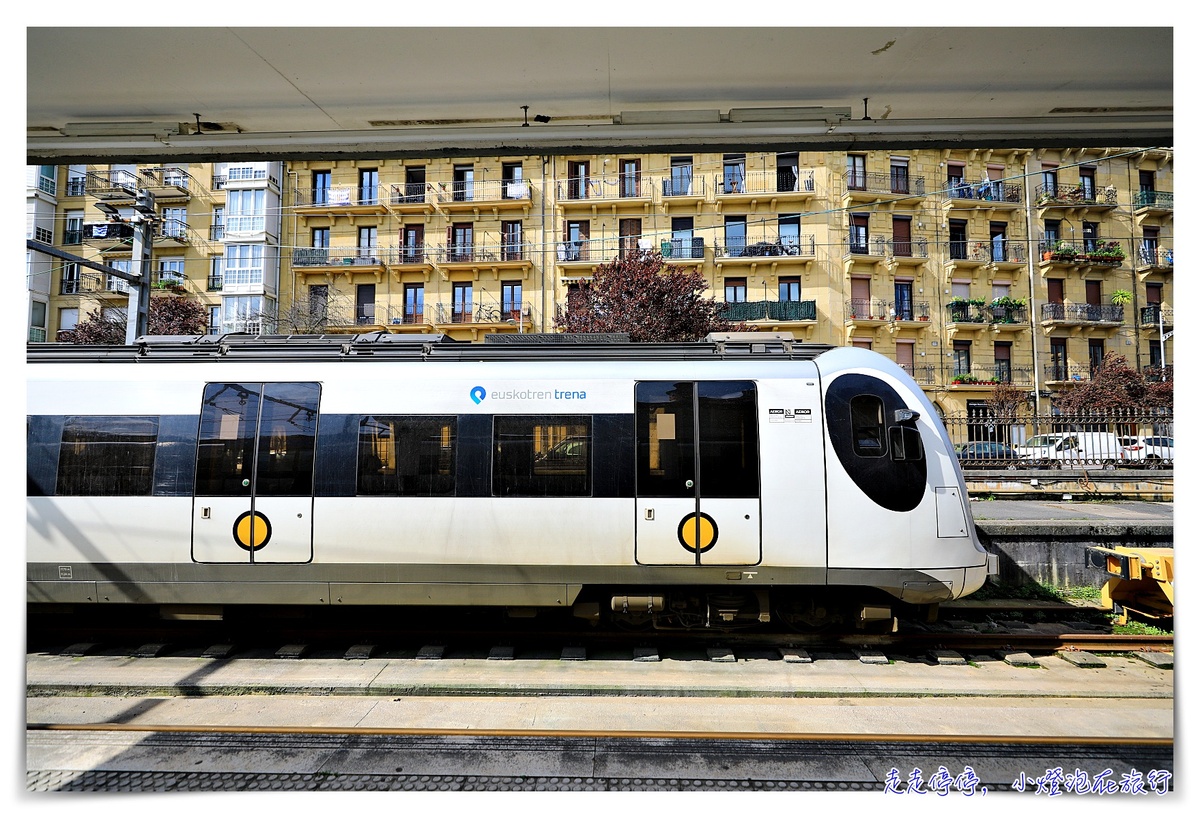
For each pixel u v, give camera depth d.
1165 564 6.10
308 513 5.46
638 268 19.41
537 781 3.58
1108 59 4.69
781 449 5.45
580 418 5.55
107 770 3.72
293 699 4.76
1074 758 3.90
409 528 5.44
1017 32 4.30
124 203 28.58
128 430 5.61
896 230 27.56
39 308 29.03
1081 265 28.22
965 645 5.94
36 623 6.27
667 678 5.09
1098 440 12.85
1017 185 28.33
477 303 27.34
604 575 5.41
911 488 5.43
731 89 5.13
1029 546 8.05
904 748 3.97
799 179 26.62
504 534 5.42
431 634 5.95
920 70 4.86
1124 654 5.82
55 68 4.73
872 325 26.58
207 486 5.52
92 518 5.52
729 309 26.12
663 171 26.97
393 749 3.93
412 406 5.60
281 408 5.62
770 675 5.21
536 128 5.66
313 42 4.43
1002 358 27.92
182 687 4.89
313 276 28.17
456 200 27.53
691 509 5.40
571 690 4.87
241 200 27.83
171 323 24.09
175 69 4.74
